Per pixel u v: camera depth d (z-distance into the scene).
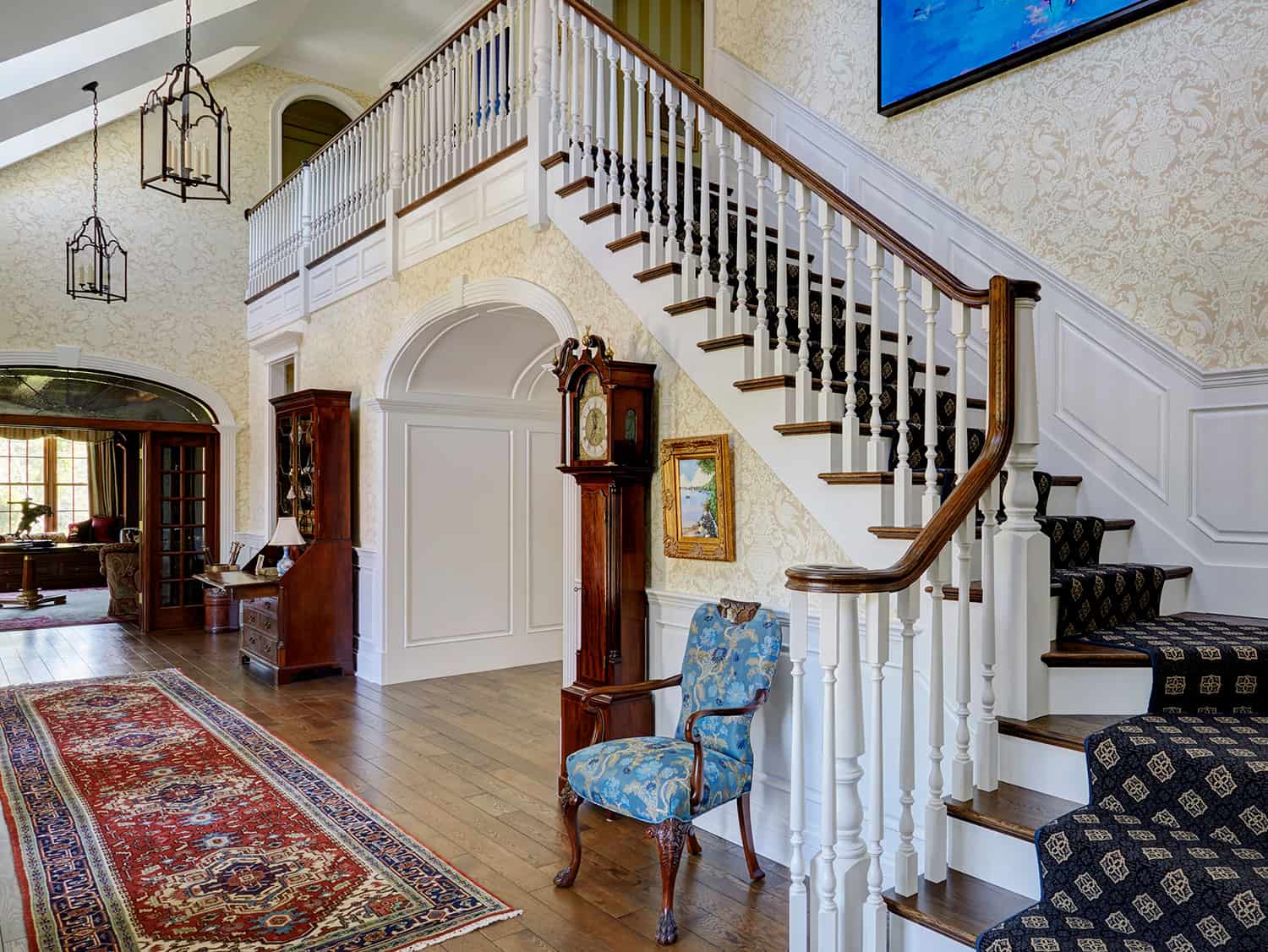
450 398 6.45
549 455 7.04
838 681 2.18
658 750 3.08
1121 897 1.97
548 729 5.04
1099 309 3.67
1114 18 3.61
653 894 3.02
